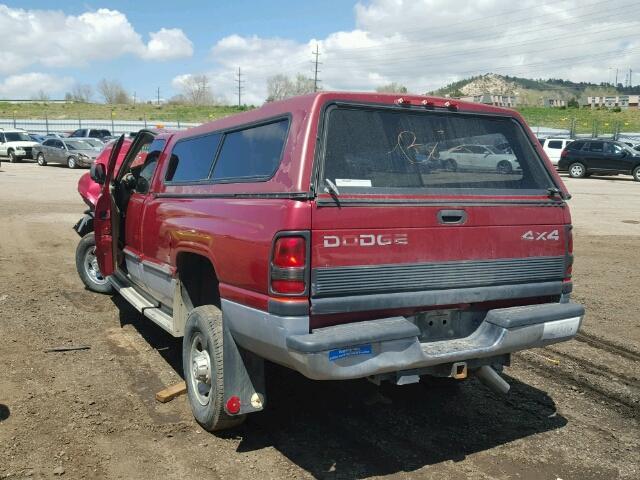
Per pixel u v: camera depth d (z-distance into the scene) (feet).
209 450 12.71
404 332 11.02
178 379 16.29
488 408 15.16
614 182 86.89
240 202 12.26
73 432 13.25
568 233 13.69
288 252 10.62
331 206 10.88
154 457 12.37
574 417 14.73
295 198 10.77
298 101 12.07
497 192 12.92
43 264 30.19
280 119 12.34
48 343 18.89
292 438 13.34
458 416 14.67
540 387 16.53
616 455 12.92
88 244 24.80
